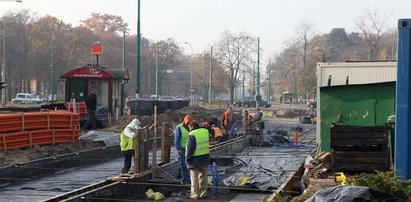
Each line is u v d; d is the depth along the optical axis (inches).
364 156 457.4
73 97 1199.6
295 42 4040.4
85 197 480.7
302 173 616.4
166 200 546.0
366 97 575.5
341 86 583.5
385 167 451.8
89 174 700.0
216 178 577.3
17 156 706.2
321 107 591.5
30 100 2935.5
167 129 681.0
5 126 723.4
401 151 314.8
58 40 3580.2
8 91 3415.4
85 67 1253.7
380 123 569.6
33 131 768.9
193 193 549.6
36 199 528.1
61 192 567.5
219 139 1047.0
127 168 624.7
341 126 472.1
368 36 2775.6
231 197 554.6
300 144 1154.7
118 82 1301.7
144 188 585.0
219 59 3777.1
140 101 1563.7
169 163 666.8
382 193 294.4
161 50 4291.3
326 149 586.9
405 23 309.4
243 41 3767.2
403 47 310.2
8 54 3378.4
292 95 4414.4
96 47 1405.0
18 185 611.5
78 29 3969.0
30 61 3511.3
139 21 1409.9
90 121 1103.0
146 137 614.9
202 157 548.7
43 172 687.1
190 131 550.9
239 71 3809.1
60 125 828.6
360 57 4087.1
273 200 418.9
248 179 609.9
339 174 448.8
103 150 847.1
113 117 1284.4
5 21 3430.1
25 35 3486.7
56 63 3538.4
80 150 831.1
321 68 734.5
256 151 1017.5
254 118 1315.2
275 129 1401.3
